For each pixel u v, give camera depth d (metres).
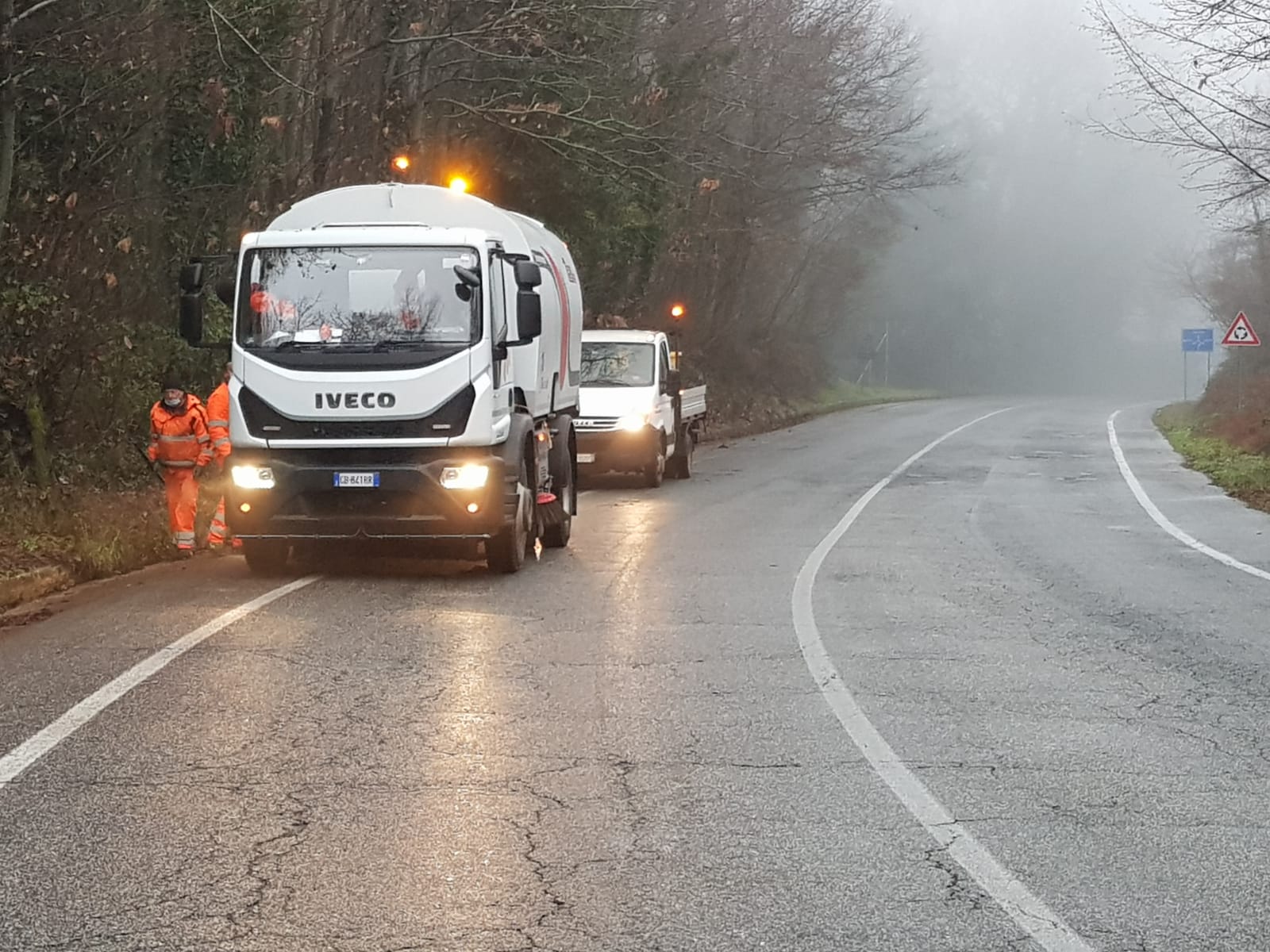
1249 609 12.45
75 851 6.00
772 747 7.75
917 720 8.41
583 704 8.66
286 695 8.81
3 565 13.09
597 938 5.12
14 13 16.83
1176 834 6.34
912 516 19.97
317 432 12.99
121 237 20.00
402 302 13.12
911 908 5.44
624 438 23.48
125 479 19.73
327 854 5.98
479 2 23.78
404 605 12.15
